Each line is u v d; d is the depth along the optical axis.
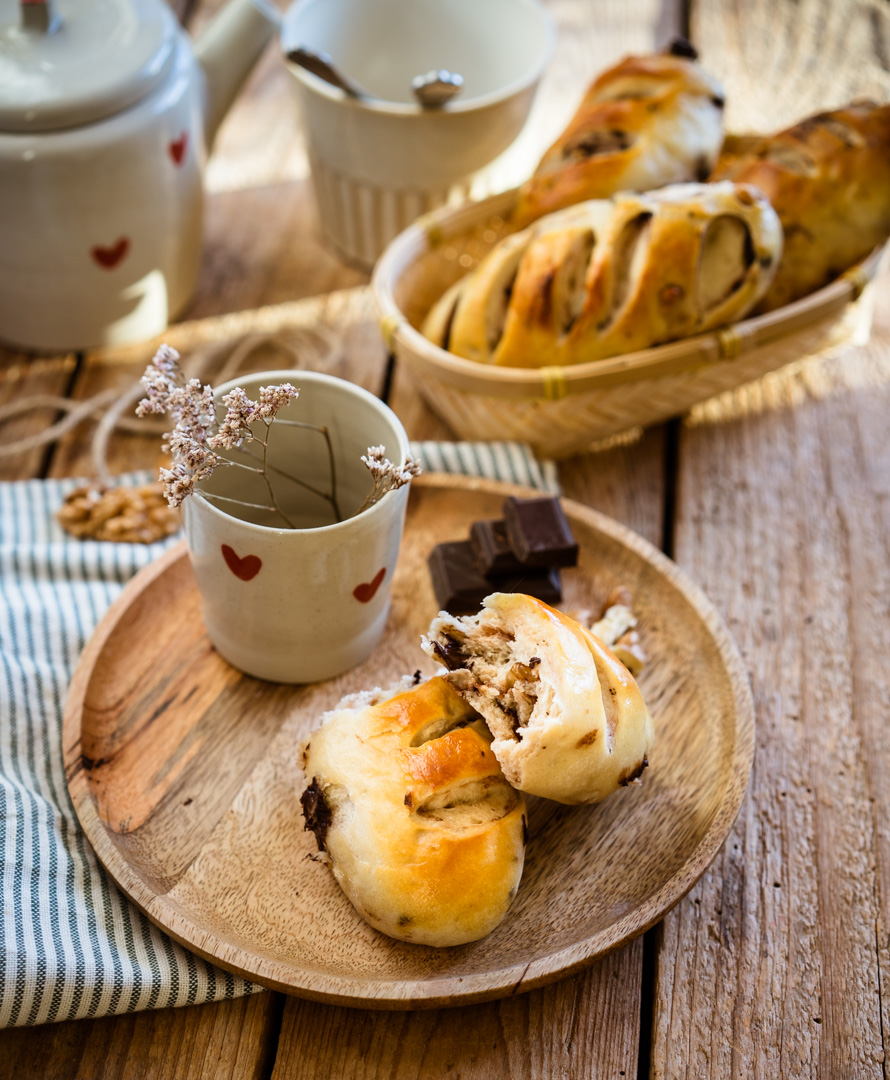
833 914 0.70
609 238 0.78
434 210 0.89
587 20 1.04
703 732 0.73
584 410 0.79
